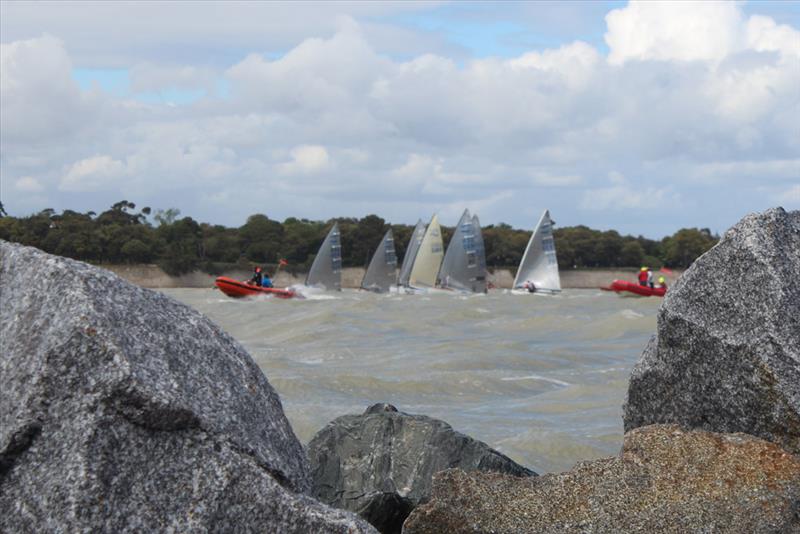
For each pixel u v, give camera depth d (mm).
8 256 6652
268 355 35688
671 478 7750
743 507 7465
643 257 195375
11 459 5746
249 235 188375
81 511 5555
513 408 23734
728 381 8500
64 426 5773
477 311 63375
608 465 7941
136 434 5898
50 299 6172
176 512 5805
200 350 6582
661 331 9109
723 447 7926
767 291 8359
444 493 7855
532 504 7668
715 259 8734
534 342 42594
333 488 10727
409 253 116812
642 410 9492
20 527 5551
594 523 7461
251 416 6535
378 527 9812
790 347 8156
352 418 11406
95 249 165625
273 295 92062
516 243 191625
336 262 111312
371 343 41344
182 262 168000
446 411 23422
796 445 8086
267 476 6051
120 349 5949
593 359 35062
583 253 192250
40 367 5855
